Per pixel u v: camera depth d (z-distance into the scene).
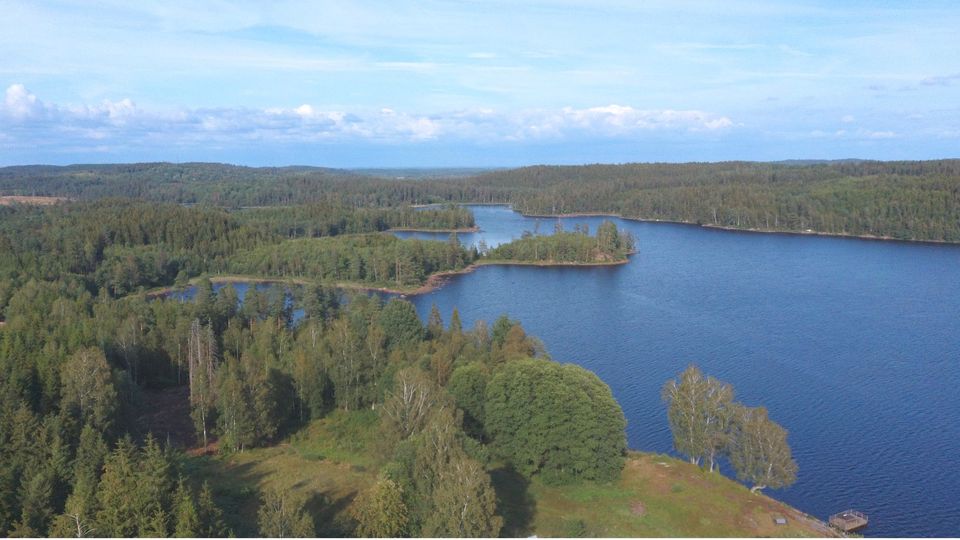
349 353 124.25
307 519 61.59
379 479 70.62
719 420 96.88
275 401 111.06
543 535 77.25
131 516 63.59
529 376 97.50
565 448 93.00
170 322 157.50
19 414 82.12
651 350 172.38
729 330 190.25
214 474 94.31
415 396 95.19
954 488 102.19
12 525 67.88
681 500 87.56
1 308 191.62
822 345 173.62
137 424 108.69
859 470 107.81
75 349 122.75
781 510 87.88
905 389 141.50
